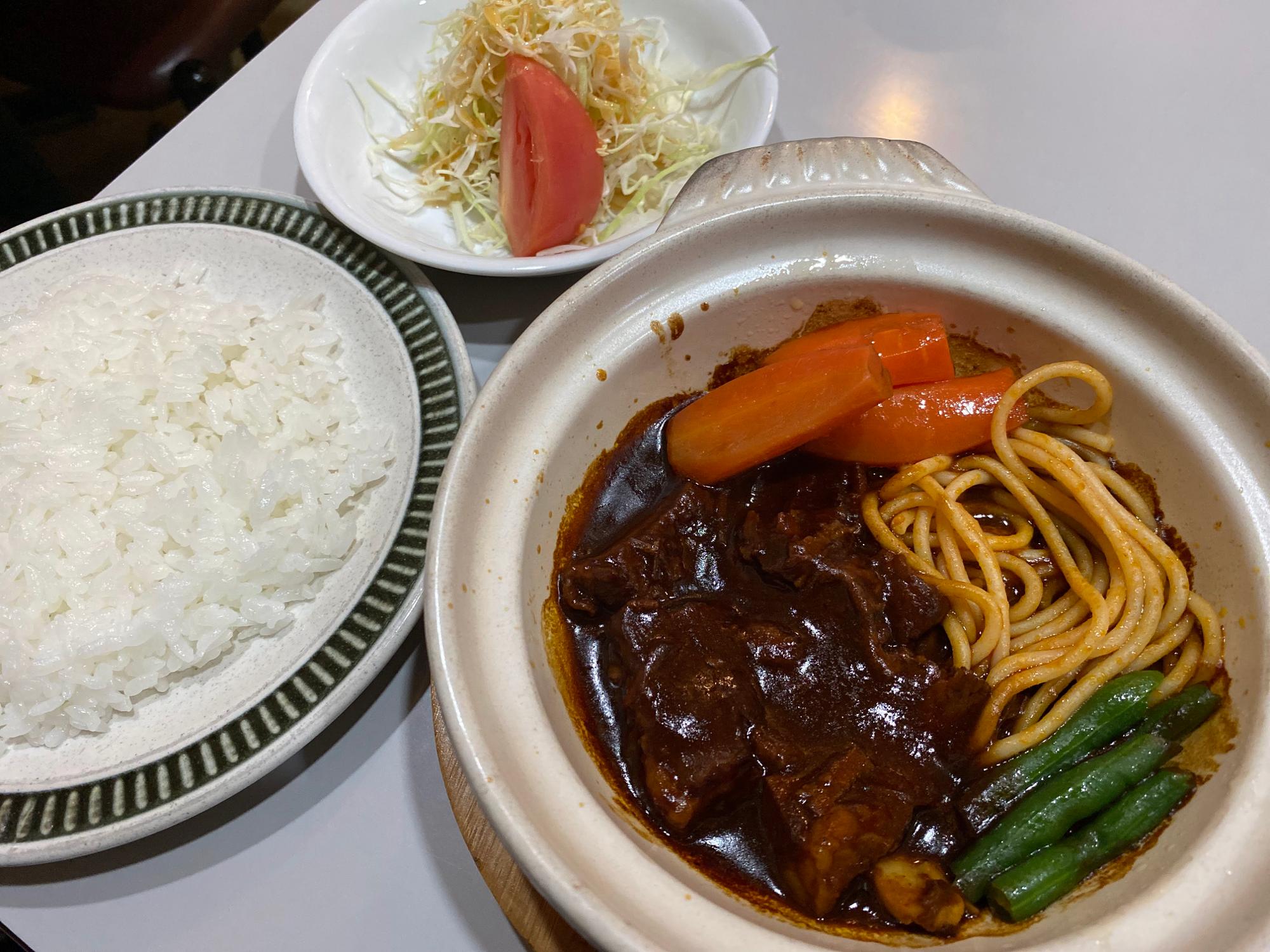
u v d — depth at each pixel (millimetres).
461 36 344
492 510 206
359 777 237
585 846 167
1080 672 215
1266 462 200
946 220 223
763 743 198
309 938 218
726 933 158
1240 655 194
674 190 336
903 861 188
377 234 298
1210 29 360
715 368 246
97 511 271
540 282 325
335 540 259
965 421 234
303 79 335
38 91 575
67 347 295
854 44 369
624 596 216
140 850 230
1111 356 215
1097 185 321
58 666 241
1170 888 162
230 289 322
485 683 185
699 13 354
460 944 216
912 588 215
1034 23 368
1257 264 298
